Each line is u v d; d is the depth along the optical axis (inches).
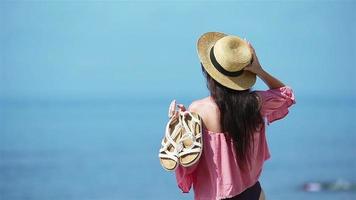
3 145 2260.1
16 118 4215.1
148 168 1669.5
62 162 1806.1
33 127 3260.3
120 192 1347.2
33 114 4670.3
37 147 2194.9
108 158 1882.4
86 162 1808.6
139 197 1295.5
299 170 1592.0
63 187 1406.3
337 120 3553.2
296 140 2272.4
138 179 1498.5
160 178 1498.5
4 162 1797.5
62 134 2765.7
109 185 1429.6
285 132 2586.1
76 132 2856.8
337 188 1344.7
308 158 1809.8
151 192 1337.4
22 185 1413.6
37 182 1462.8
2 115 4628.4
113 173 1599.4
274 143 2190.0
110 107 5876.0
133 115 4269.2
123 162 1795.0
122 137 2534.5
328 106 5733.3
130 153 1993.1
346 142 2203.5
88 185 1430.9
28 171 1625.2
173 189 1363.2
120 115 4281.5
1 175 1551.4
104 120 3732.8
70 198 1280.8
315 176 1487.5
